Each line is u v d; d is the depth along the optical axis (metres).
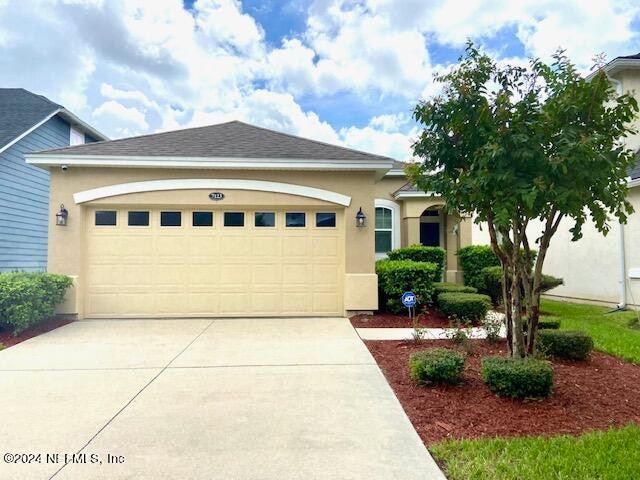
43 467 3.09
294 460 3.20
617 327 8.62
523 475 2.91
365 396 4.54
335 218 9.52
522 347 4.89
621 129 4.45
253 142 9.94
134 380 5.10
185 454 3.29
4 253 11.80
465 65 4.86
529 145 4.17
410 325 8.42
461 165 5.04
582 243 12.30
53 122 14.17
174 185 9.08
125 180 9.02
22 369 5.54
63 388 4.81
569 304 12.16
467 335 6.51
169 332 7.80
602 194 4.22
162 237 9.23
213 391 4.70
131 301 9.13
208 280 9.27
